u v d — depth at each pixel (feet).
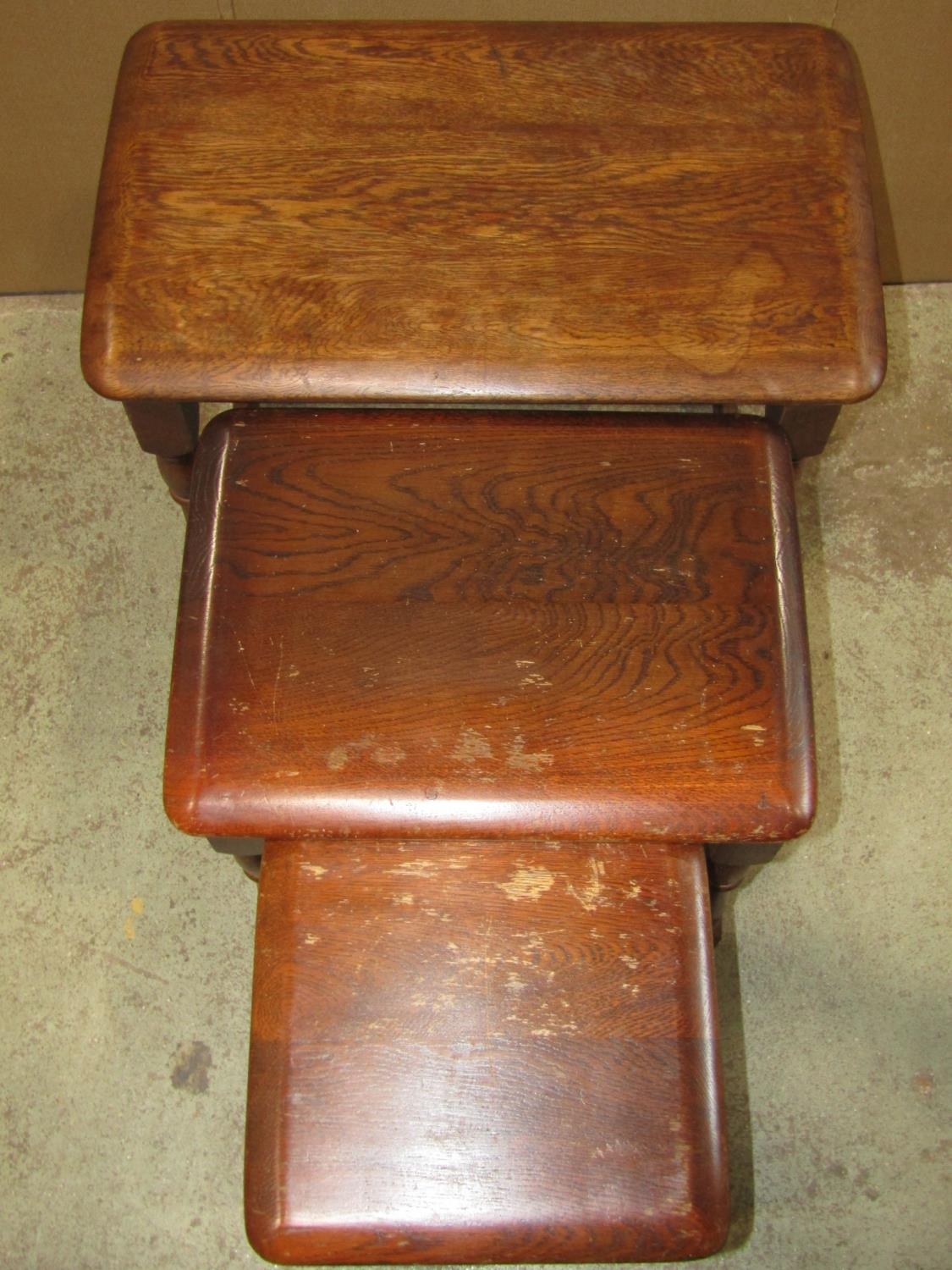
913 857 6.37
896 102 6.18
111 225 4.81
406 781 4.57
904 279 7.32
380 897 4.76
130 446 7.13
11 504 7.02
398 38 5.09
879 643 6.71
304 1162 4.50
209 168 4.89
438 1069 4.58
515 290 4.74
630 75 5.03
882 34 5.82
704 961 4.71
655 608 4.82
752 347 4.69
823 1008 6.16
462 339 4.69
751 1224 5.82
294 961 4.69
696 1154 4.52
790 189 4.88
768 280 4.77
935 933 6.26
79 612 6.83
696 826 4.58
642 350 4.68
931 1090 6.03
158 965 6.27
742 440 5.07
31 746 6.61
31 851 6.44
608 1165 4.50
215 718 4.67
